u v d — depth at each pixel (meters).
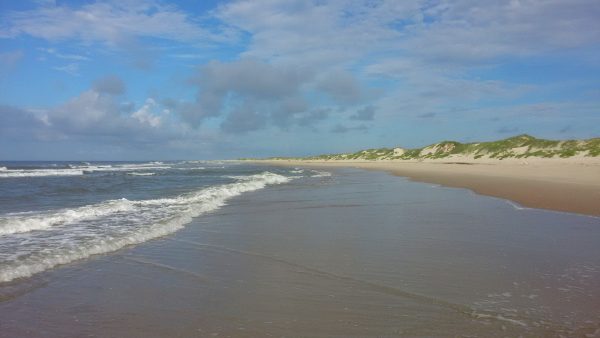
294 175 45.41
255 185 27.12
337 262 8.00
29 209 15.63
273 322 5.18
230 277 7.09
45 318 5.29
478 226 11.76
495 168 49.53
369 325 5.05
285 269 7.56
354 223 12.45
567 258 8.15
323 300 5.94
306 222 12.72
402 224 12.21
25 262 7.59
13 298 5.95
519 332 4.80
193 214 14.20
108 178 38.06
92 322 5.19
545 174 34.62
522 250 8.83
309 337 4.75
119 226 11.57
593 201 16.83
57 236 10.11
